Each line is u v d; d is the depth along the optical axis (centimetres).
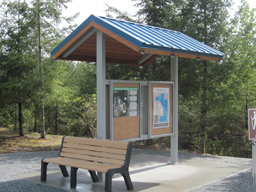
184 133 1559
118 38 564
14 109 1777
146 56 884
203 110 1156
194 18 1191
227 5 1132
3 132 1711
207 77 1081
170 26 1194
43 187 565
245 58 1069
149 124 718
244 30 1135
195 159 884
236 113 1691
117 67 1293
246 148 1770
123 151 541
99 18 587
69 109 1933
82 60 796
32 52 1392
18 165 802
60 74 1504
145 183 597
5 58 1366
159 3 1302
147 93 724
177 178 639
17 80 1360
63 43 668
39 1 1366
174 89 786
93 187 567
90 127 1470
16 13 1373
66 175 655
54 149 1155
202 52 676
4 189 550
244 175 669
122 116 654
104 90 615
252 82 1098
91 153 587
